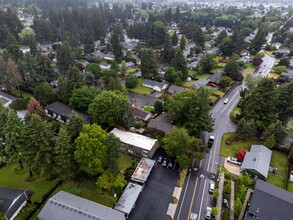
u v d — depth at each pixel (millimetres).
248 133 57188
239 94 88062
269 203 37250
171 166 49406
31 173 44750
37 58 83062
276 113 67875
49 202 34250
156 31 145750
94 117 56656
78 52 120500
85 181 44438
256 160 48656
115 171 43094
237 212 38000
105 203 40125
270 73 109812
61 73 100750
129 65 115062
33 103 60281
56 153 40250
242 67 117188
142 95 86000
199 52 141500
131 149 52406
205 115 56594
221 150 55781
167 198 42281
